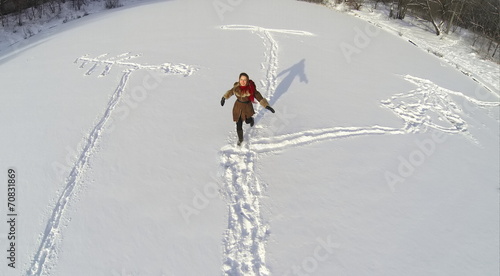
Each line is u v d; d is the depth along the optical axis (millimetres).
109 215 4812
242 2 17875
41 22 17984
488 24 16375
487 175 6070
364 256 4297
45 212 4855
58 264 4180
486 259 4430
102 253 4305
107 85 8500
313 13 16656
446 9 16953
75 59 10328
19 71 9711
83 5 20797
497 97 9711
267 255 4281
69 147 6184
